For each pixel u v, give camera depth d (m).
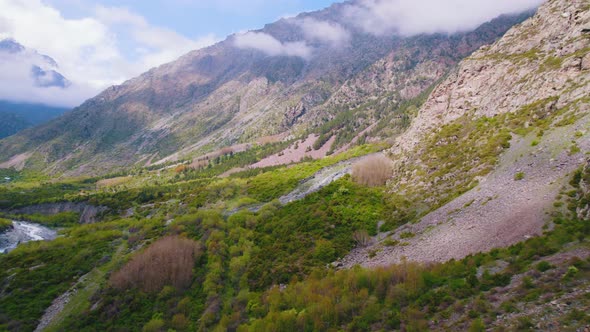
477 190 56.09
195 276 71.31
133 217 145.62
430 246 48.09
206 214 106.25
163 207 150.50
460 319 28.80
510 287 30.09
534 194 44.44
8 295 75.38
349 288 42.72
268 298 51.81
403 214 68.19
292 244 69.88
